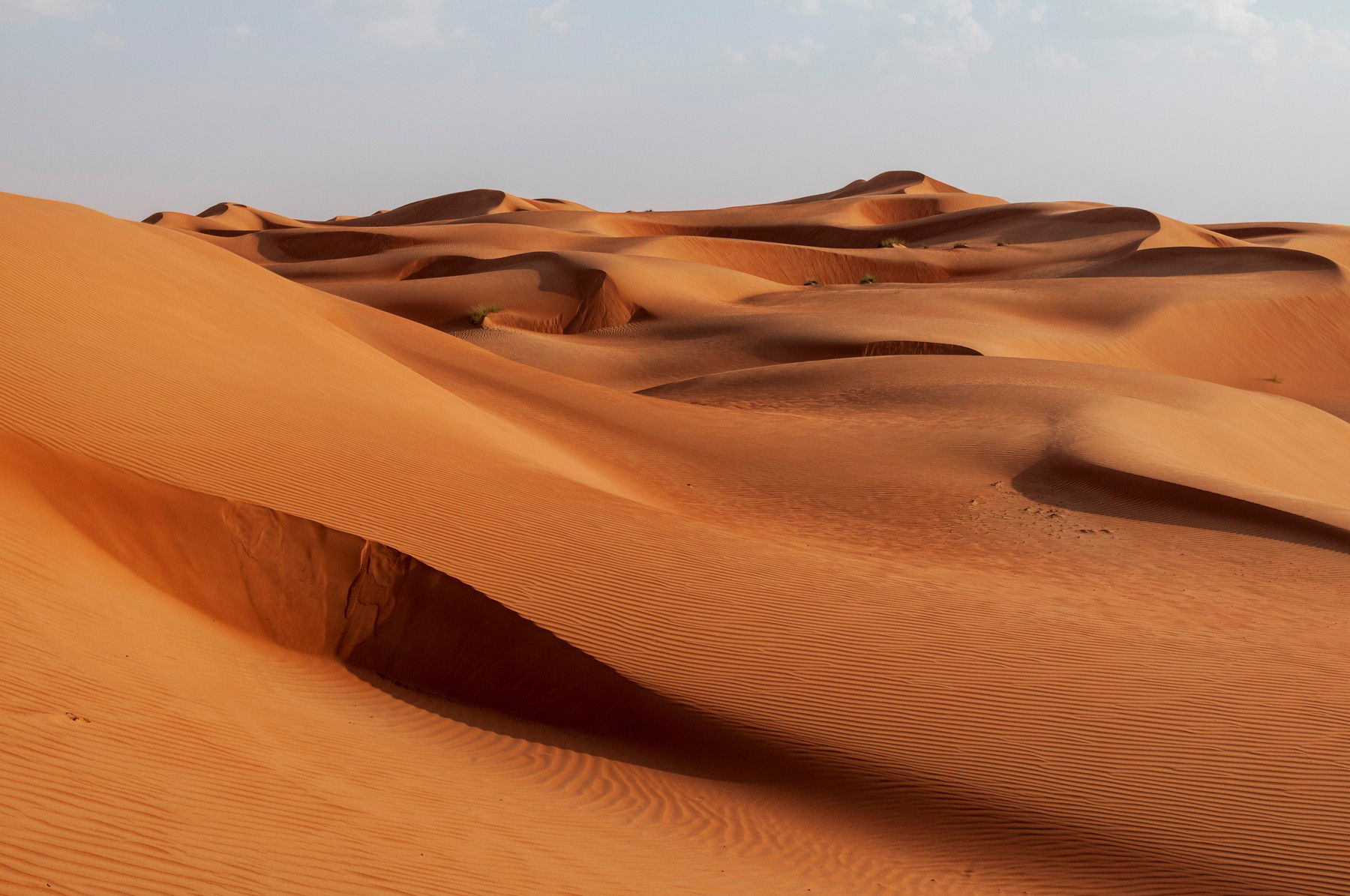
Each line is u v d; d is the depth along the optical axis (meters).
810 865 7.64
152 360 14.44
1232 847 7.52
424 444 15.23
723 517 18.19
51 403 11.96
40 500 10.38
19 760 5.91
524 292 53.03
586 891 6.62
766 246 80.56
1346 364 55.62
